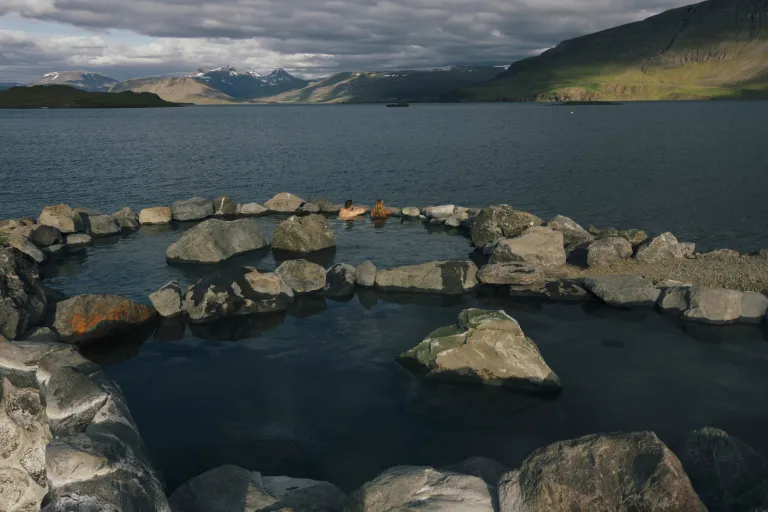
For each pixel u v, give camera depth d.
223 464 9.98
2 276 15.43
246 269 18.69
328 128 135.25
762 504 7.77
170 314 17.62
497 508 7.81
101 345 15.43
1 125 156.25
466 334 13.57
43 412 9.19
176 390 12.78
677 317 16.83
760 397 11.96
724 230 28.59
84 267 23.05
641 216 32.06
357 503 8.21
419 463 9.94
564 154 64.25
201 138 101.94
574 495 7.15
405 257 24.34
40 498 8.61
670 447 10.06
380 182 46.66
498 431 10.97
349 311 17.84
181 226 31.16
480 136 97.44
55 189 43.69
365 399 12.29
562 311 17.56
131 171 54.09
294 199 35.03
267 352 14.87
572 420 11.26
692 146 70.81
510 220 25.92
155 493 7.78
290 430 11.07
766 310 16.41
